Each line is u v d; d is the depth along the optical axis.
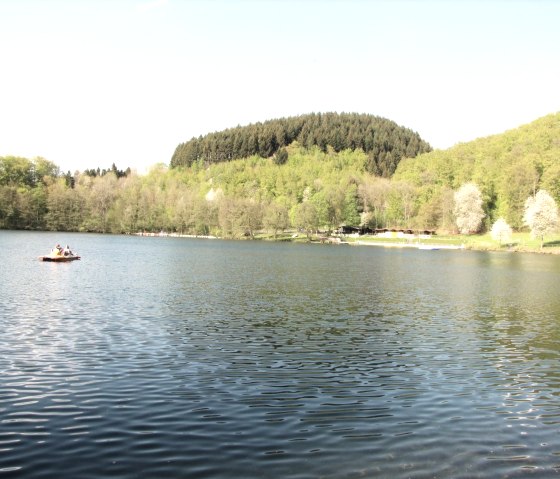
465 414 19.16
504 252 146.88
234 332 31.72
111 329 31.31
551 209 143.88
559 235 161.88
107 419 17.61
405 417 18.72
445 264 96.75
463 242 174.75
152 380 21.94
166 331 31.28
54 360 24.44
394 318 38.19
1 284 49.66
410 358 26.97
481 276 73.12
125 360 24.81
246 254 110.06
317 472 14.47
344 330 33.34
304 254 116.56
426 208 198.62
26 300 40.72
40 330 30.44
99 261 80.25
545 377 24.11
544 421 18.69
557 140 198.25
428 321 37.41
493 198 195.12
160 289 49.62
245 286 53.84
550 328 35.56
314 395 20.75
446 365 25.80
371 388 21.89
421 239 186.62
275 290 51.31
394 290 54.56
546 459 15.67
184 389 20.94
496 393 21.67
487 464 15.27
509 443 16.75
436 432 17.45
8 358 24.50
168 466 14.48
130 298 43.41
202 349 27.34
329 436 16.84
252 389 21.22
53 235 177.50
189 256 98.06
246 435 16.70
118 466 14.39
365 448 16.08
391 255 124.44
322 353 27.41
